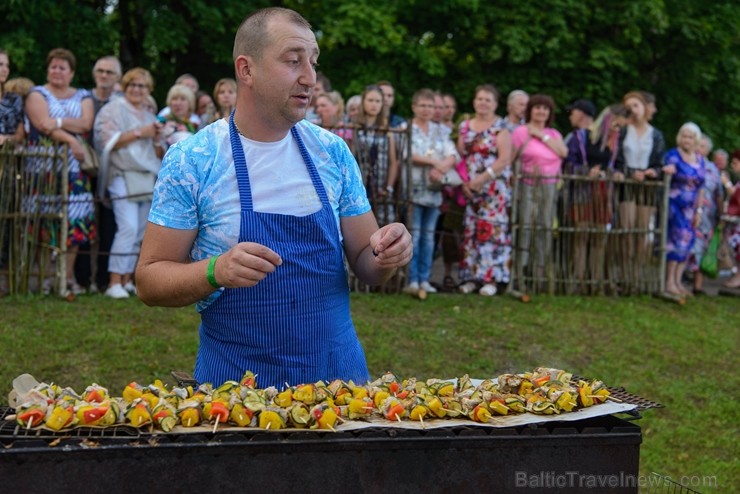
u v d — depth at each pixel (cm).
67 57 710
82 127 714
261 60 262
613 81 1425
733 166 1108
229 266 244
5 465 210
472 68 1415
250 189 271
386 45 1300
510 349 676
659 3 1338
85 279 752
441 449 230
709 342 749
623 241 894
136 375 565
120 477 215
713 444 546
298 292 275
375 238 272
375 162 783
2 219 702
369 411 243
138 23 1332
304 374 279
